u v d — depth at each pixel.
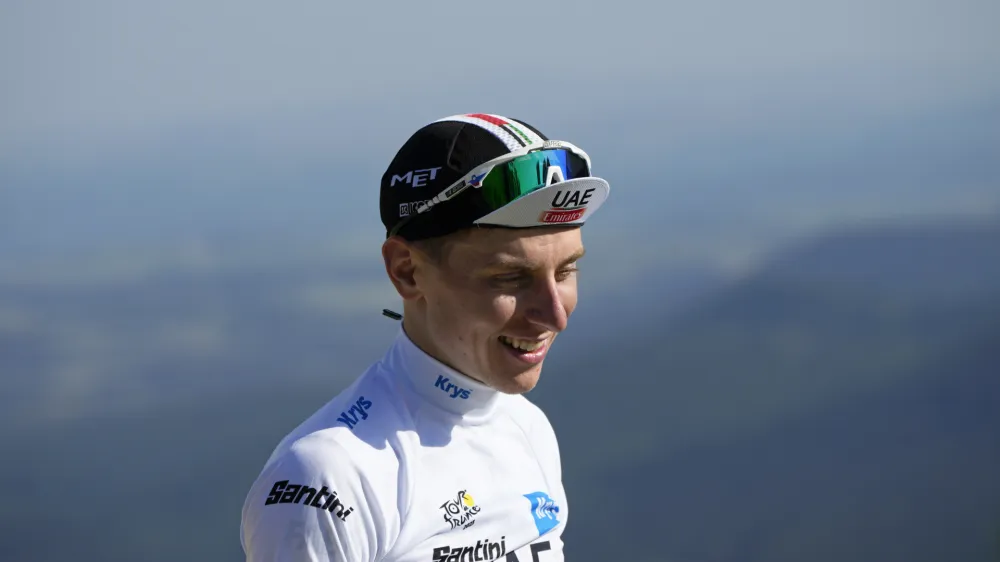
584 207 3.44
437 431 3.75
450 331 3.58
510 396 4.25
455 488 3.67
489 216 3.30
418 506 3.50
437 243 3.46
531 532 3.89
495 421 4.02
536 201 3.29
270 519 3.26
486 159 3.32
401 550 3.42
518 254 3.36
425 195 3.41
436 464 3.67
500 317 3.42
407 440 3.61
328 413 3.59
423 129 3.60
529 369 3.59
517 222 3.32
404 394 3.76
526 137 3.41
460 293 3.46
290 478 3.30
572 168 3.46
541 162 3.35
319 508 3.22
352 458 3.37
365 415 3.59
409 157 3.53
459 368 3.72
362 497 3.33
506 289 3.43
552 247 3.41
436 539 3.54
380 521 3.36
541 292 3.44
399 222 3.55
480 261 3.38
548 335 3.56
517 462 4.02
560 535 4.15
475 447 3.84
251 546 3.35
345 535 3.24
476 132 3.41
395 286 3.73
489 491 3.79
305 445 3.39
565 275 3.58
